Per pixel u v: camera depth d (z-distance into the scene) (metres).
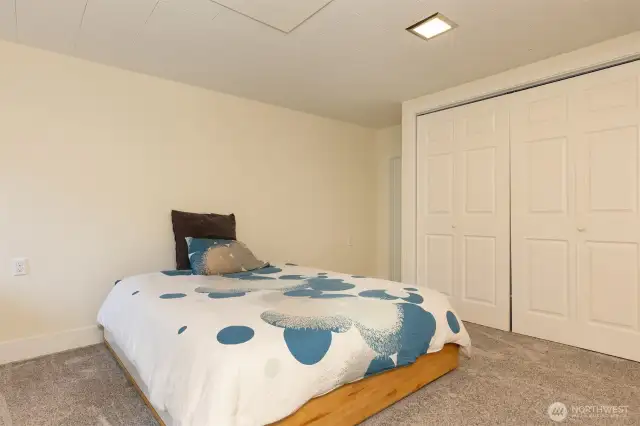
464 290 3.13
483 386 1.89
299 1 1.89
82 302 2.53
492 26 2.15
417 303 1.89
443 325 1.92
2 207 2.25
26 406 1.70
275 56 2.53
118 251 2.69
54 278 2.42
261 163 3.52
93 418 1.60
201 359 1.24
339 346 1.43
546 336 2.64
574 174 2.52
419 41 2.33
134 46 2.38
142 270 2.79
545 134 2.65
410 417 1.60
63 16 2.01
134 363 1.62
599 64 2.37
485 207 3.00
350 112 3.86
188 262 2.72
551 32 2.23
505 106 2.87
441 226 3.30
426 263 3.41
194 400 1.18
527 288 2.75
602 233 2.39
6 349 2.24
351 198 4.32
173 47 2.39
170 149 2.94
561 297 2.57
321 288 2.07
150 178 2.84
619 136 2.32
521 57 2.57
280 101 3.49
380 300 1.83
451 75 2.88
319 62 2.63
